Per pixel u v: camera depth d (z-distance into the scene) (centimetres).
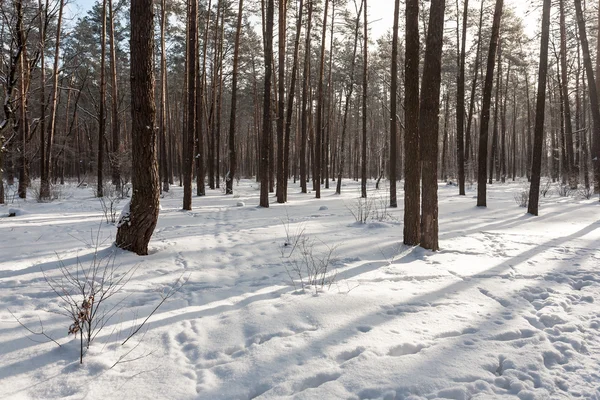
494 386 271
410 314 400
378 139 4503
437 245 723
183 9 2202
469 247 746
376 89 3566
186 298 460
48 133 1912
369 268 593
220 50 2553
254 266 609
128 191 1956
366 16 1833
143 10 618
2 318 384
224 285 512
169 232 889
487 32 2298
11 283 492
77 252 654
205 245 748
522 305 434
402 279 535
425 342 336
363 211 1320
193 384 274
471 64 2662
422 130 716
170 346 329
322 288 485
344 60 2822
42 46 1570
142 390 265
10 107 1326
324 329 360
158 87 2961
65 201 1645
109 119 3428
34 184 2288
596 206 1452
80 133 3962
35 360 300
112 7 2094
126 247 657
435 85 705
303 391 261
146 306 428
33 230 869
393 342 333
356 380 274
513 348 327
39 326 364
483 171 1459
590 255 676
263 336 348
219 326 371
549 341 343
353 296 448
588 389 269
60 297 450
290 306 416
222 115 4247
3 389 261
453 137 4697
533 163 1234
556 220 1114
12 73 1308
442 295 463
